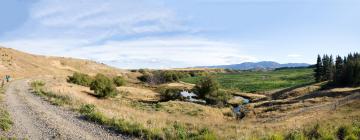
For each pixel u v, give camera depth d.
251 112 58.34
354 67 93.50
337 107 49.25
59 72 167.38
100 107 30.70
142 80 148.25
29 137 16.30
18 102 31.50
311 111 48.78
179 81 149.62
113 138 16.28
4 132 17.02
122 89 82.06
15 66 129.12
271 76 186.25
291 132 16.89
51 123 20.09
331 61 116.00
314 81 126.56
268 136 16.12
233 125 30.47
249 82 148.50
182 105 56.38
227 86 130.62
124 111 32.75
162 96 76.44
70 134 17.08
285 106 60.06
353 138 15.47
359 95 59.97
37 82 64.38
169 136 16.42
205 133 16.81
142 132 17.27
